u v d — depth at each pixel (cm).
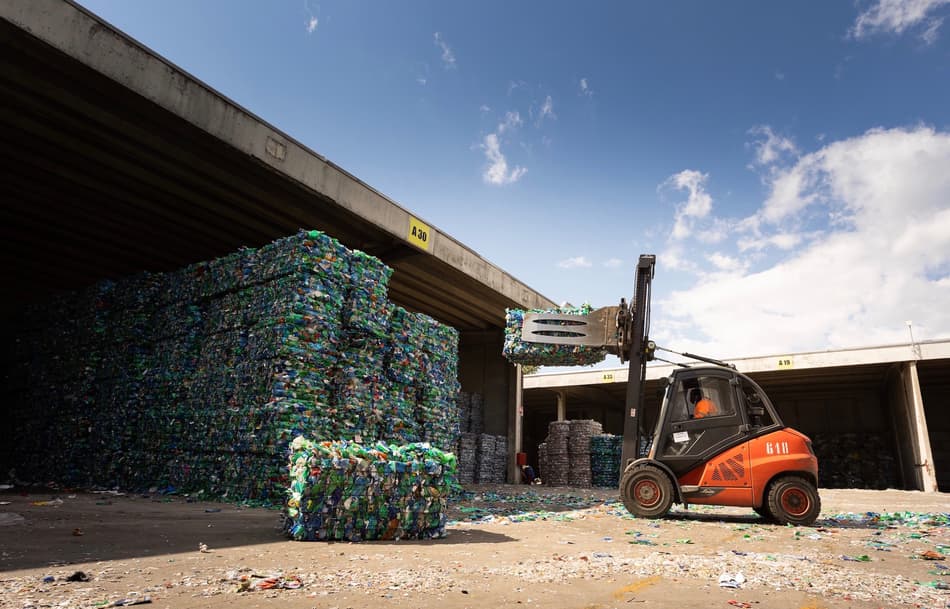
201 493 1035
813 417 3381
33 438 1552
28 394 1634
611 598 374
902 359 2445
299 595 357
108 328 1434
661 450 927
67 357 1523
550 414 4378
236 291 1147
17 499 941
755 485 866
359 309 1110
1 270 2005
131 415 1290
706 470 893
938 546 673
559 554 557
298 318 1007
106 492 1147
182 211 1588
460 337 2789
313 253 1040
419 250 1772
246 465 994
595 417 4181
